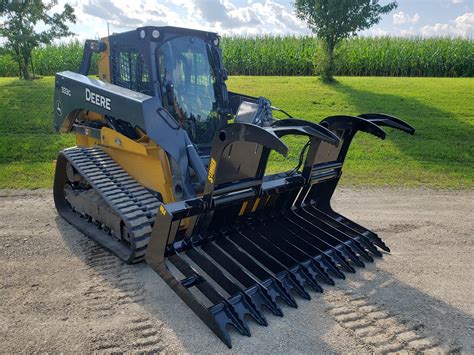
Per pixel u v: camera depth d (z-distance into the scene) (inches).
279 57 891.4
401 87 694.5
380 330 140.6
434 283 173.2
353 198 282.4
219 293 141.4
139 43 188.5
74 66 881.5
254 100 217.0
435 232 227.5
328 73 735.1
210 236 167.0
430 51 904.3
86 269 176.2
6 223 224.7
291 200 195.0
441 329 142.5
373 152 388.5
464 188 307.1
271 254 173.5
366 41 989.2
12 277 169.0
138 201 178.1
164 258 149.2
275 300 151.9
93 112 219.8
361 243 197.0
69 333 135.0
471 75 909.2
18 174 310.2
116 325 139.4
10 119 455.8
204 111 200.8
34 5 693.3
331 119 188.2
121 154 203.0
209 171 146.4
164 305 151.5
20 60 722.8
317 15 715.4
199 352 127.4
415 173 337.7
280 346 130.8
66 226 221.5
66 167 226.1
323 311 150.3
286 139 419.2
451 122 489.7
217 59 206.4
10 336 133.1
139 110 167.0
